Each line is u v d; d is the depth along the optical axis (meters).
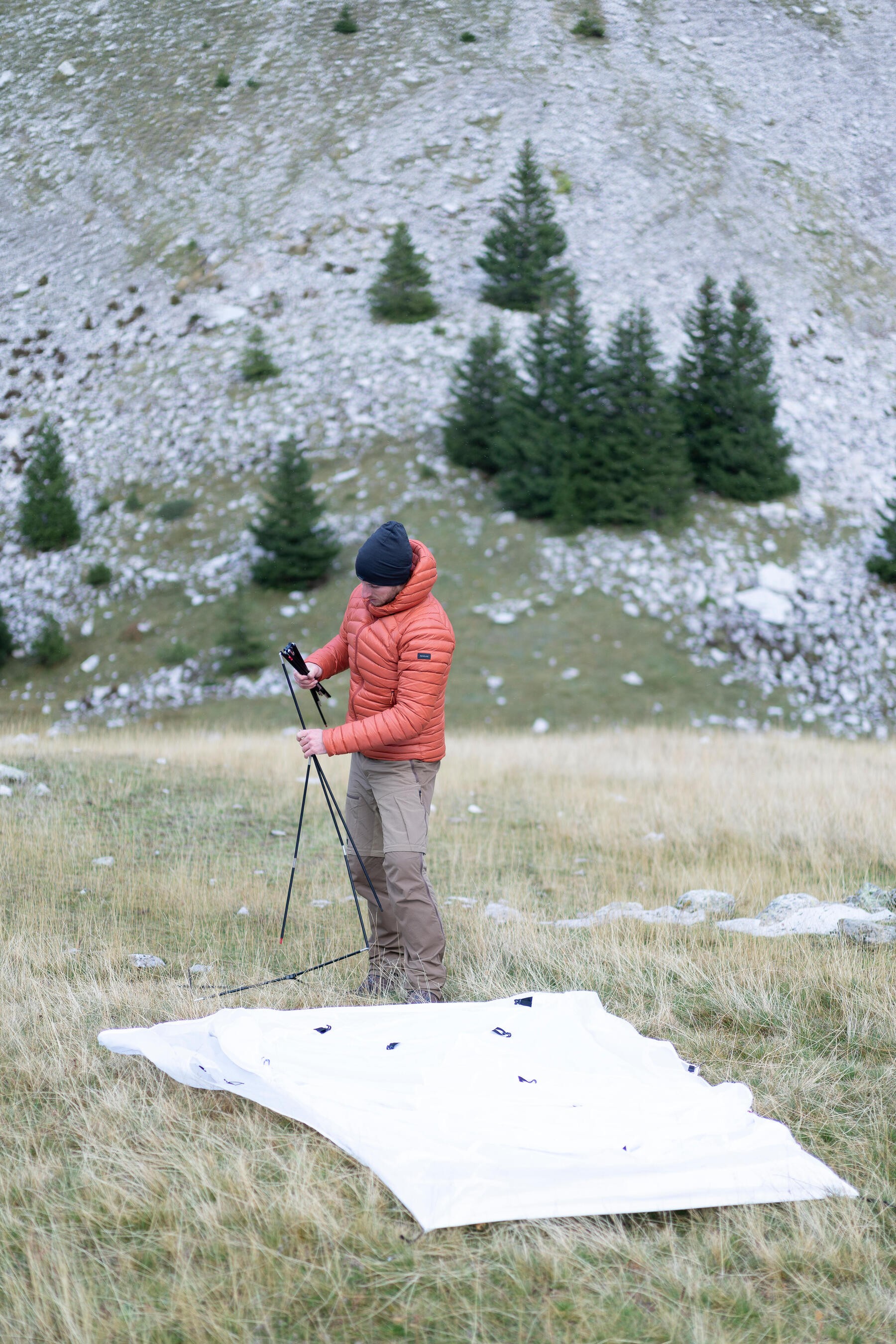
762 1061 3.55
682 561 33.50
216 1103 3.17
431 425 38.53
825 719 28.92
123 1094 3.16
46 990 4.07
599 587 32.62
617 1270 2.37
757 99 59.62
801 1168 2.72
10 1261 2.37
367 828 4.39
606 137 54.53
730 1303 2.27
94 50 64.19
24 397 43.00
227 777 10.52
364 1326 2.17
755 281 46.12
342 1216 2.54
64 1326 2.12
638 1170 2.66
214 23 64.94
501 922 5.50
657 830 8.81
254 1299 2.22
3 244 51.25
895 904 5.98
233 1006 3.98
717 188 51.69
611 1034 3.49
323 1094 2.96
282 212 50.31
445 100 57.09
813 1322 2.22
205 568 34.41
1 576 35.62
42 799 8.56
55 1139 2.95
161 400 41.53
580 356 34.72
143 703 29.92
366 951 4.89
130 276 48.19
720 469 36.47
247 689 29.94
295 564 32.81
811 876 7.11
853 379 41.97
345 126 55.72
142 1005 3.93
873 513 36.19
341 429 38.84
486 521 35.03
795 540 34.94
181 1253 2.38
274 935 5.24
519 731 27.19
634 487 34.00
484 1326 2.17
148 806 8.81
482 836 8.41
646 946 4.91
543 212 44.69
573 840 8.33
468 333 42.19
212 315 45.22
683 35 64.44
